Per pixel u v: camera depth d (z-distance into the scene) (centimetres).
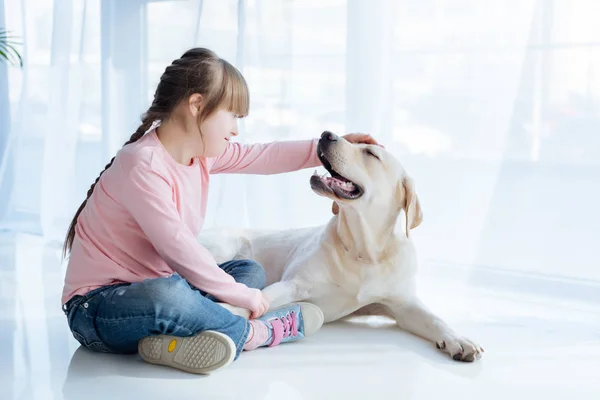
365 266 216
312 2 302
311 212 311
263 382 176
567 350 208
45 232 380
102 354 197
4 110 412
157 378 178
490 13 270
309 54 305
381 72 292
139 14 356
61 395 167
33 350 201
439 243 289
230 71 195
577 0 249
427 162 288
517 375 185
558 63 255
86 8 369
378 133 295
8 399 165
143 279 190
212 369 179
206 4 327
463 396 169
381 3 289
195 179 199
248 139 318
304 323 210
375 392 170
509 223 270
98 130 377
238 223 324
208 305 181
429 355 200
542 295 266
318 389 171
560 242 262
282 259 244
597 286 257
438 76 282
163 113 194
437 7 279
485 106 276
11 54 391
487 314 247
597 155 253
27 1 391
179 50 349
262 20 310
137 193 182
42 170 381
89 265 187
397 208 214
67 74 377
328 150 206
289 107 311
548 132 260
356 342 211
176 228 183
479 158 279
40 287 275
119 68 364
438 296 269
